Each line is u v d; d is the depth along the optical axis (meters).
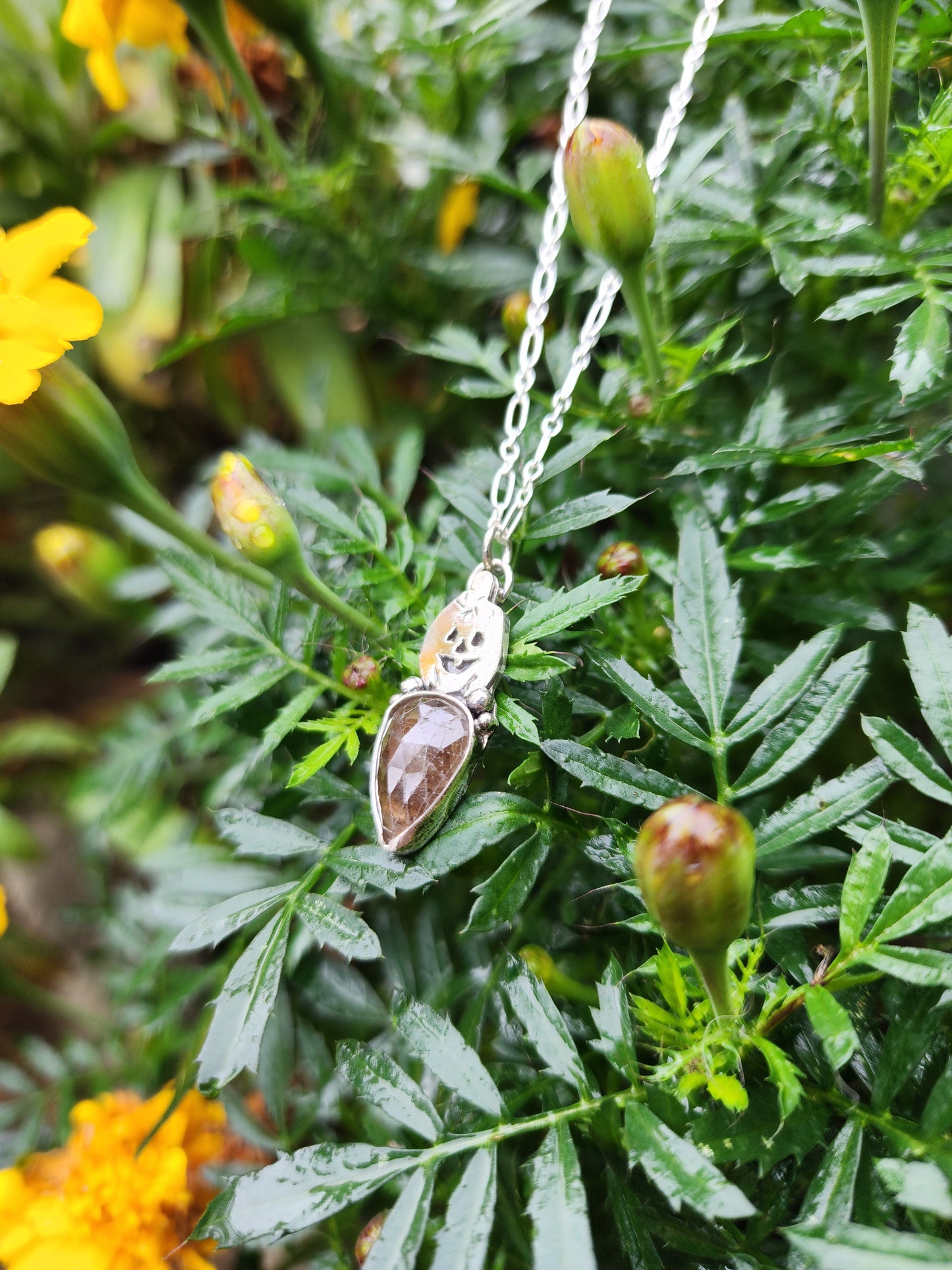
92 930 0.22
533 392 0.15
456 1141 0.10
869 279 0.15
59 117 0.24
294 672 0.14
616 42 0.17
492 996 0.13
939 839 0.10
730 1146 0.09
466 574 0.14
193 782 0.21
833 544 0.13
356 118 0.20
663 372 0.15
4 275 0.13
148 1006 0.17
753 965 0.10
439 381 0.20
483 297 0.20
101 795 0.19
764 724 0.11
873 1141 0.10
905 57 0.15
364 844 0.13
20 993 0.18
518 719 0.12
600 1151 0.12
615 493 0.15
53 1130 0.17
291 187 0.20
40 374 0.13
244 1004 0.11
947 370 0.13
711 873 0.08
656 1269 0.10
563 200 0.15
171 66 0.23
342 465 0.16
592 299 0.18
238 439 0.27
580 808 0.13
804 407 0.16
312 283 0.20
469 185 0.20
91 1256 0.13
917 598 0.15
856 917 0.09
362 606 0.14
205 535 0.15
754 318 0.16
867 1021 0.10
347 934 0.11
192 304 0.24
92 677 0.28
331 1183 0.10
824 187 0.15
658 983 0.11
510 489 0.14
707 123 0.17
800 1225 0.09
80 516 0.27
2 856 0.22
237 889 0.15
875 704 0.15
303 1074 0.16
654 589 0.14
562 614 0.12
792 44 0.16
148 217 0.24
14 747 0.24
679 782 0.11
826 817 0.10
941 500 0.15
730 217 0.14
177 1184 0.14
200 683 0.18
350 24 0.20
